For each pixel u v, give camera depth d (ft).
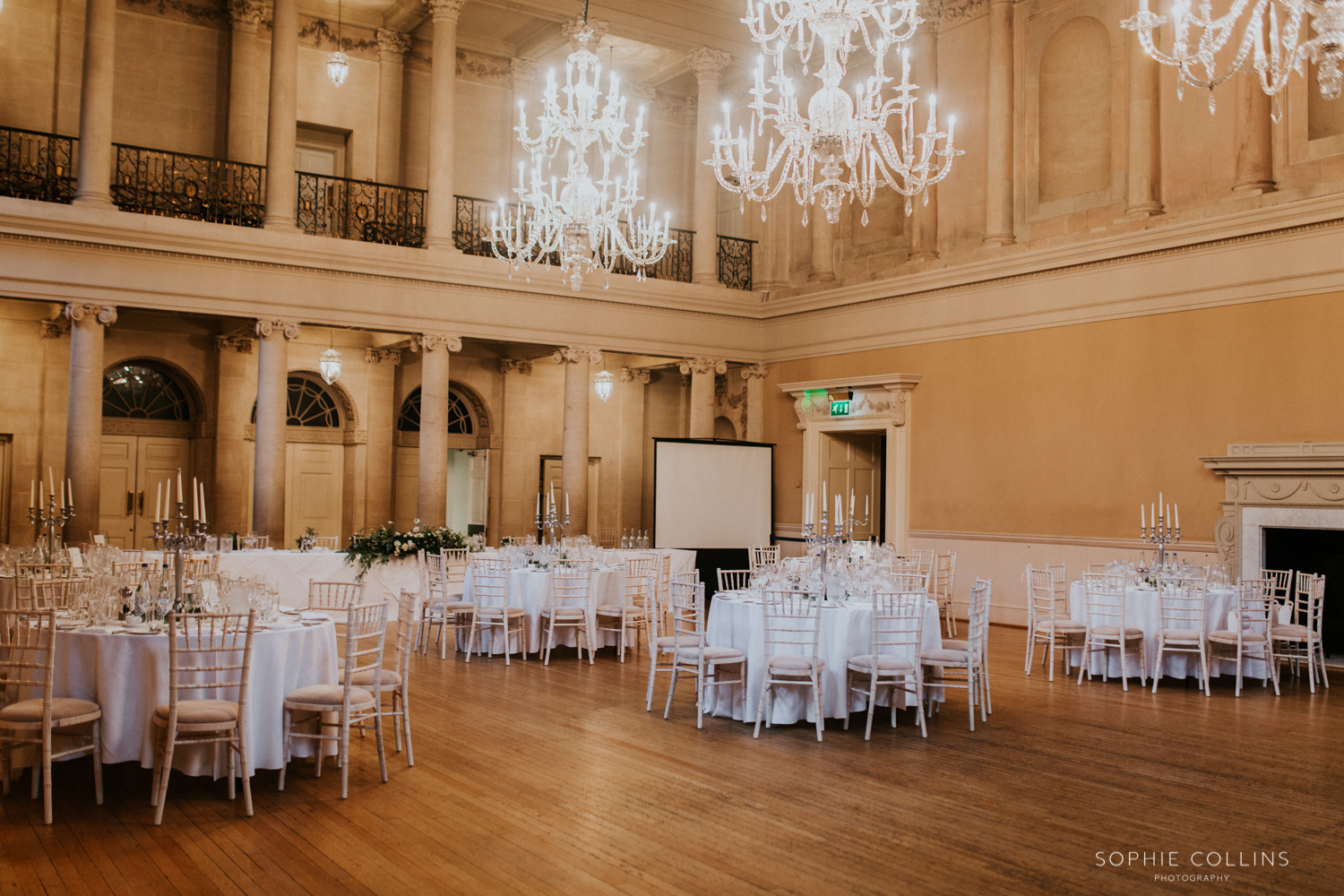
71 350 37.35
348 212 44.98
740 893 13.25
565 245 27.32
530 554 33.96
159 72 45.29
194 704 16.22
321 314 41.57
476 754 19.84
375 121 50.24
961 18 43.88
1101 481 37.06
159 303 38.65
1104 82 39.11
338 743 18.67
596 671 28.94
